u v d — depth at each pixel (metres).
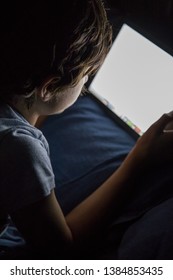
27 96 0.60
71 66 0.58
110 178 0.78
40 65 0.57
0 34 0.56
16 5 0.54
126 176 0.76
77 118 1.02
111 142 0.96
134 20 1.01
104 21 0.59
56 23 0.54
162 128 0.79
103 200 0.74
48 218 0.62
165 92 0.89
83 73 0.62
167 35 0.98
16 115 0.60
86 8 0.56
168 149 0.79
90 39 0.58
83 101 1.06
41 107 0.64
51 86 0.59
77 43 0.56
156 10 1.00
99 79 1.05
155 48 0.92
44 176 0.59
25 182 0.58
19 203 0.59
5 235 0.81
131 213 0.77
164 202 0.71
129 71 0.98
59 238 0.65
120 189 0.75
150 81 0.93
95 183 0.88
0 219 0.65
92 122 1.01
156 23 1.00
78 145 0.97
